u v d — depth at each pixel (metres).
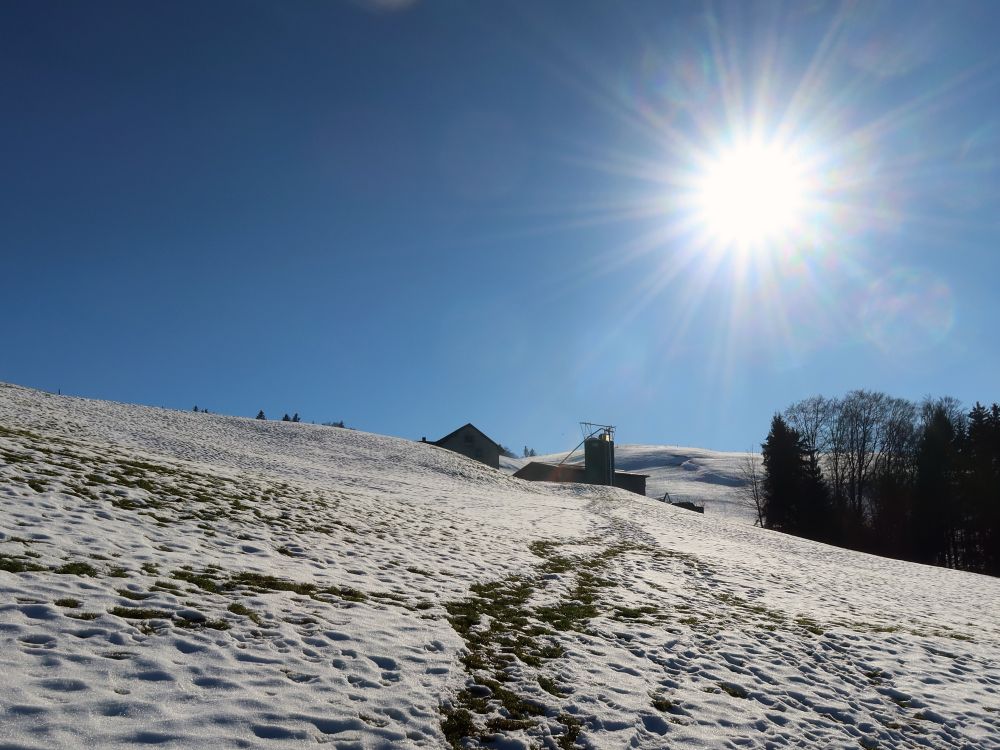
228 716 5.65
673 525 32.09
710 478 118.81
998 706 9.69
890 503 61.28
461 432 81.00
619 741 6.83
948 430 61.44
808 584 19.42
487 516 24.53
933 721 8.88
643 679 8.78
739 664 10.08
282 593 9.34
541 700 7.48
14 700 5.12
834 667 10.67
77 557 8.69
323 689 6.58
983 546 54.53
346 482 28.91
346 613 9.05
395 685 7.04
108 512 11.24
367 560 12.75
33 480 11.76
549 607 11.98
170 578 8.83
